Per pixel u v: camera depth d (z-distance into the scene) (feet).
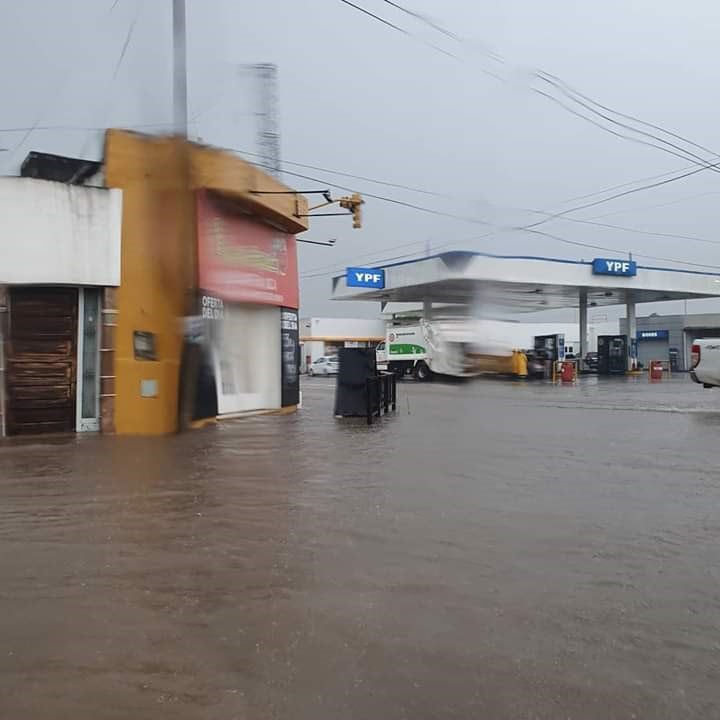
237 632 12.38
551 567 15.60
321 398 64.44
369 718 9.73
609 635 12.25
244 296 43.47
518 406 53.26
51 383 35.86
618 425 40.04
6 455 29.27
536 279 106.93
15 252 34.37
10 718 9.64
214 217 40.73
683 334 175.22
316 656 11.50
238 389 44.16
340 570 15.42
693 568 15.53
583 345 134.62
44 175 40.01
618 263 113.29
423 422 41.50
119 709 9.91
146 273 37.29
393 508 20.52
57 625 12.65
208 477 24.77
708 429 38.06
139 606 13.50
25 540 17.47
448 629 12.49
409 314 159.22
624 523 18.97
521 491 22.70
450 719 9.70
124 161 36.91
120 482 23.93
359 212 49.11
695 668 11.09
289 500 21.44
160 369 36.55
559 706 10.01
